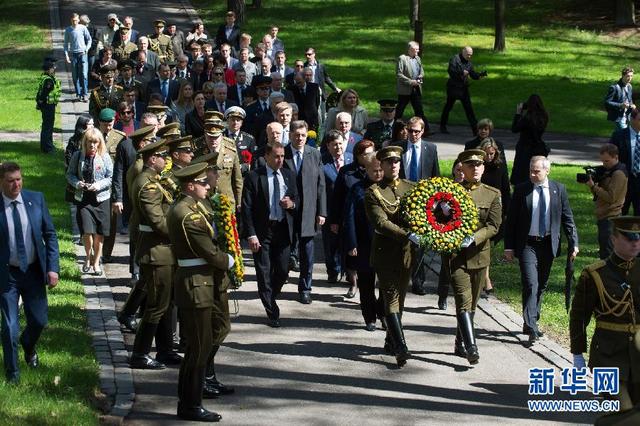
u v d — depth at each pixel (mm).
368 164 14891
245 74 28938
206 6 59844
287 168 16688
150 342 14070
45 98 29344
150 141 15453
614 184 18750
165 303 14031
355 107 22484
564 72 48000
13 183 12852
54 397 12445
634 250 11328
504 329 16344
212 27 54562
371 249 14672
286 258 16469
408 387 13742
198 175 12297
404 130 19172
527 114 23641
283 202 16281
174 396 13180
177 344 14945
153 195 13930
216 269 12664
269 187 16359
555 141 36812
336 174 18969
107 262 19500
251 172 16391
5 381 12766
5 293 12883
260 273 16203
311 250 17344
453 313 17156
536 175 15484
